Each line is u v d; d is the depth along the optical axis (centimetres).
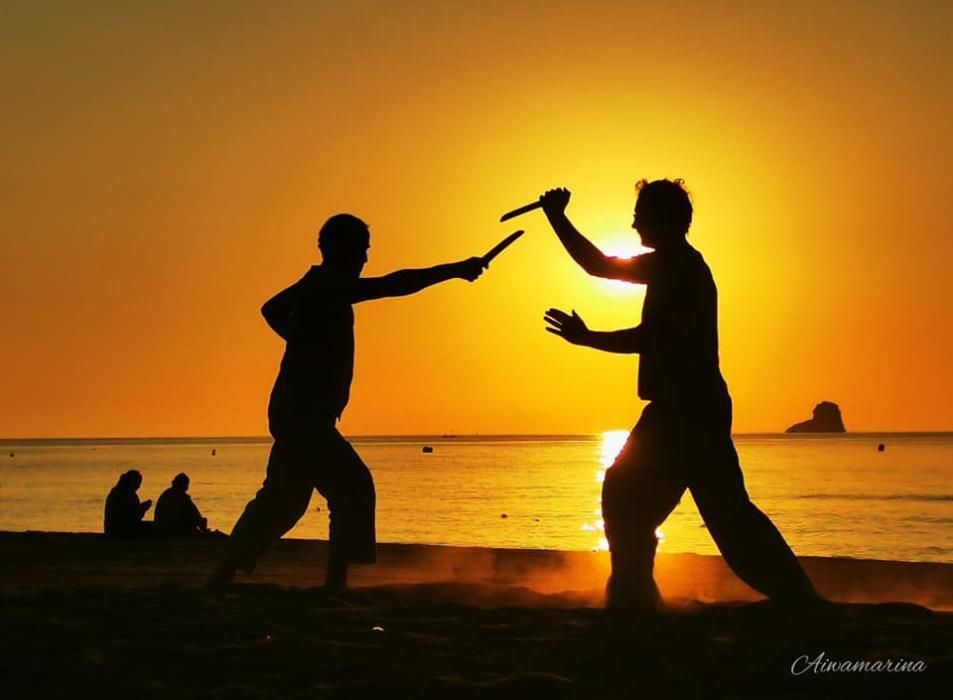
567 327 605
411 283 714
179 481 1588
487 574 993
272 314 725
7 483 7494
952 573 973
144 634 490
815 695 387
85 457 17500
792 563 582
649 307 601
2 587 878
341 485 705
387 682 401
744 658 427
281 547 1272
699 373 593
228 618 525
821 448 18600
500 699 388
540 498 5162
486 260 727
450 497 5269
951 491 5684
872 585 905
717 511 590
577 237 630
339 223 720
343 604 590
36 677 421
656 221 614
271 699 391
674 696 391
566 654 449
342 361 712
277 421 713
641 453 593
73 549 1298
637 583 584
